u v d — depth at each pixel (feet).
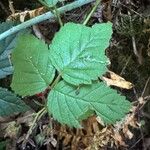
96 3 0.76
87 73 0.67
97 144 0.86
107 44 0.66
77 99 0.69
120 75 0.92
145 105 0.95
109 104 0.68
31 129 0.79
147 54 0.92
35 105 0.85
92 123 0.86
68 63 0.68
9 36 0.77
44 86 0.69
